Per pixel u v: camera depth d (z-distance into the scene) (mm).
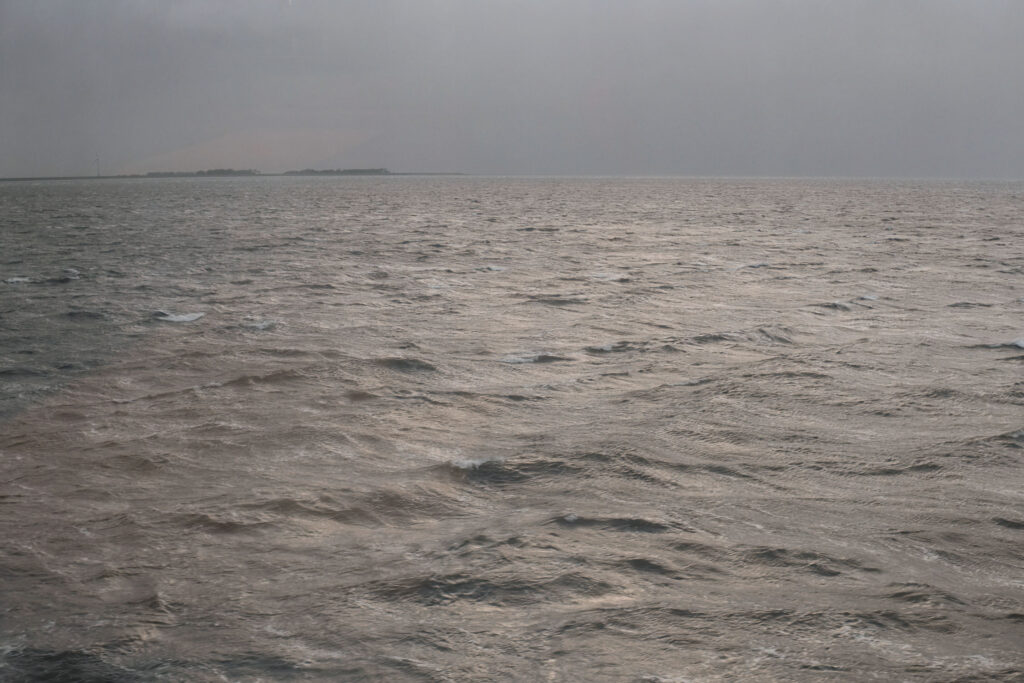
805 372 11328
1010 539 6074
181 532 6160
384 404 9867
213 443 8391
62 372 11812
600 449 8055
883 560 5652
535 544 5809
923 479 7336
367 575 5379
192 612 4910
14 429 9023
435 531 6156
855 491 7039
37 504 6777
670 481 7238
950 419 9211
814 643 4488
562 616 4793
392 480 7289
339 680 4164
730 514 6469
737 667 4238
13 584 5316
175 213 62688
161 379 11328
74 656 4418
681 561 5562
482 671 4219
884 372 11383
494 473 7449
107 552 5816
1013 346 13188
